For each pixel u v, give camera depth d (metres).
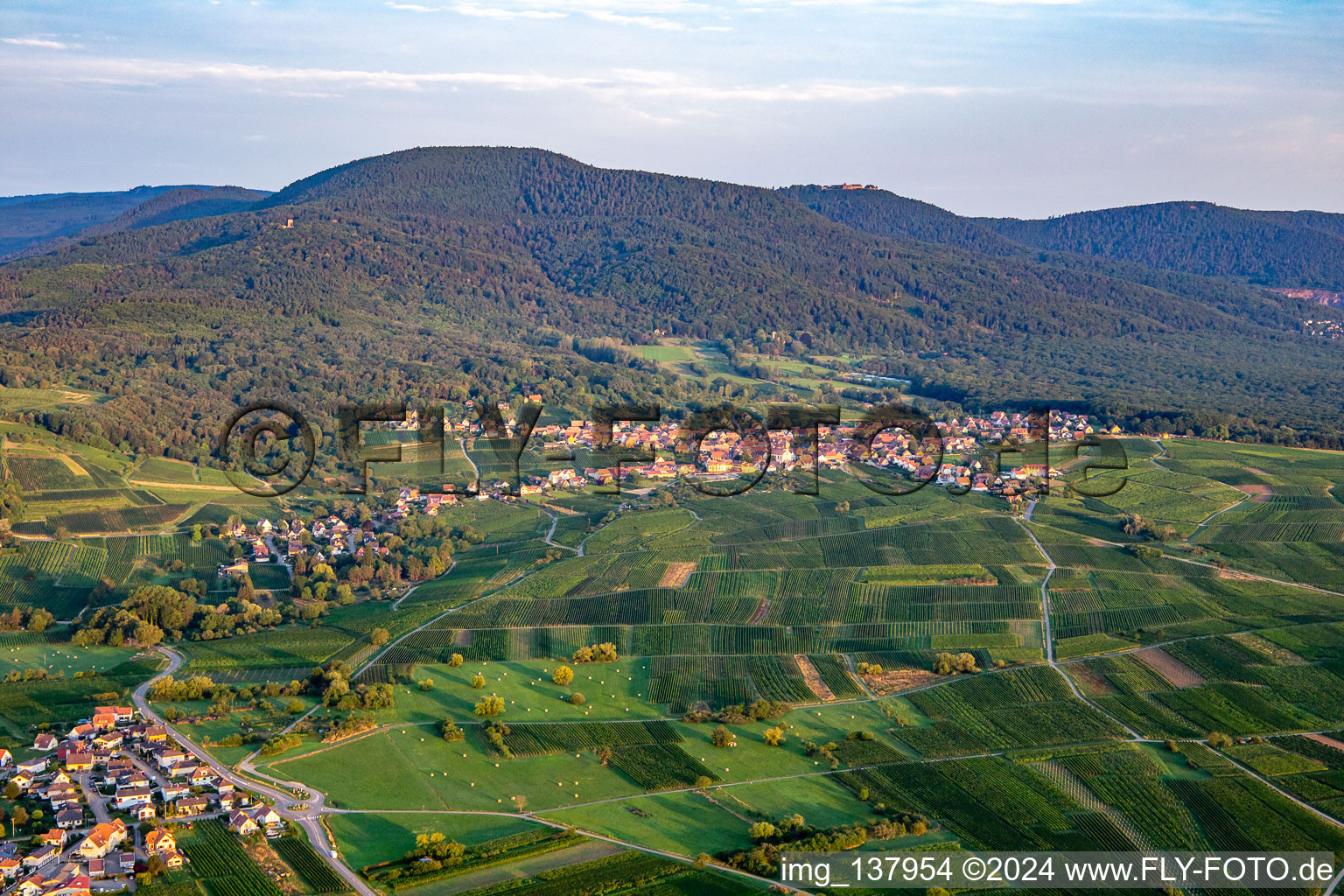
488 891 134.38
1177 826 155.88
